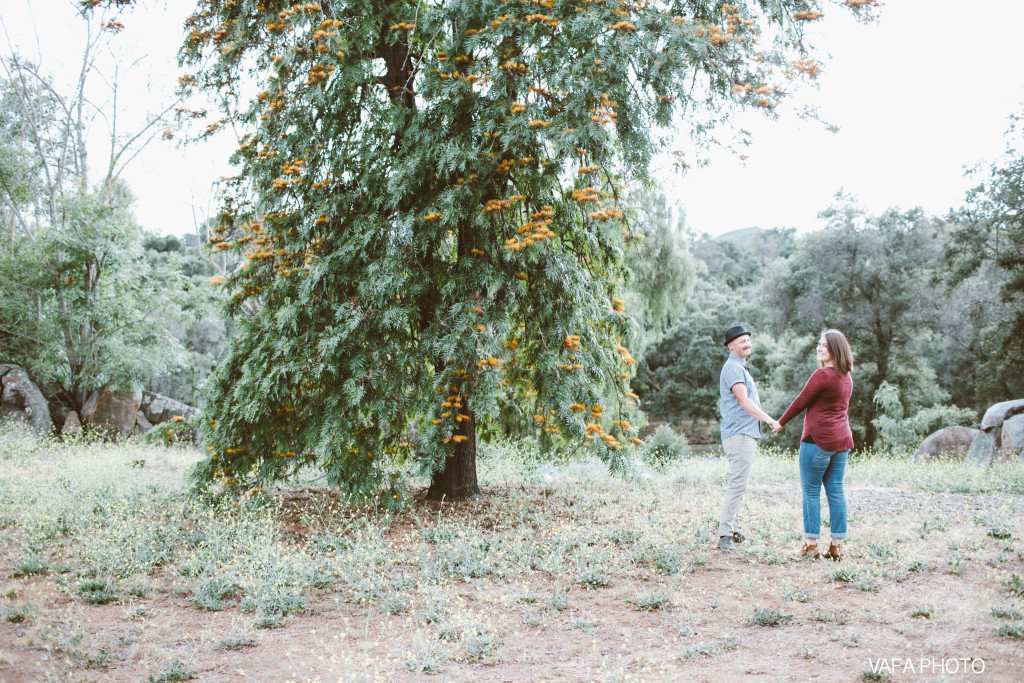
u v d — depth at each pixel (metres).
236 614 4.27
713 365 42.53
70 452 12.16
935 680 3.08
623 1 5.72
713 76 5.38
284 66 6.53
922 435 18.84
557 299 6.76
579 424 6.22
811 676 3.18
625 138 5.87
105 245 16.12
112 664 3.45
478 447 9.91
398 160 6.60
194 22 7.00
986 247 23.25
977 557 5.07
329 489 8.09
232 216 7.18
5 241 17.22
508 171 6.43
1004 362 25.70
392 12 6.89
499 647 3.64
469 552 5.30
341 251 6.29
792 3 5.49
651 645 3.66
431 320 6.78
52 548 5.54
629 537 5.79
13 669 3.31
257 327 7.03
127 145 18.70
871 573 4.72
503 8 5.92
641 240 7.27
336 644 3.74
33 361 16.62
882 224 29.17
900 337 29.73
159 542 5.65
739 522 6.30
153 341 18.17
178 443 14.40
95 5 7.01
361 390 6.06
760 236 76.25
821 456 5.02
